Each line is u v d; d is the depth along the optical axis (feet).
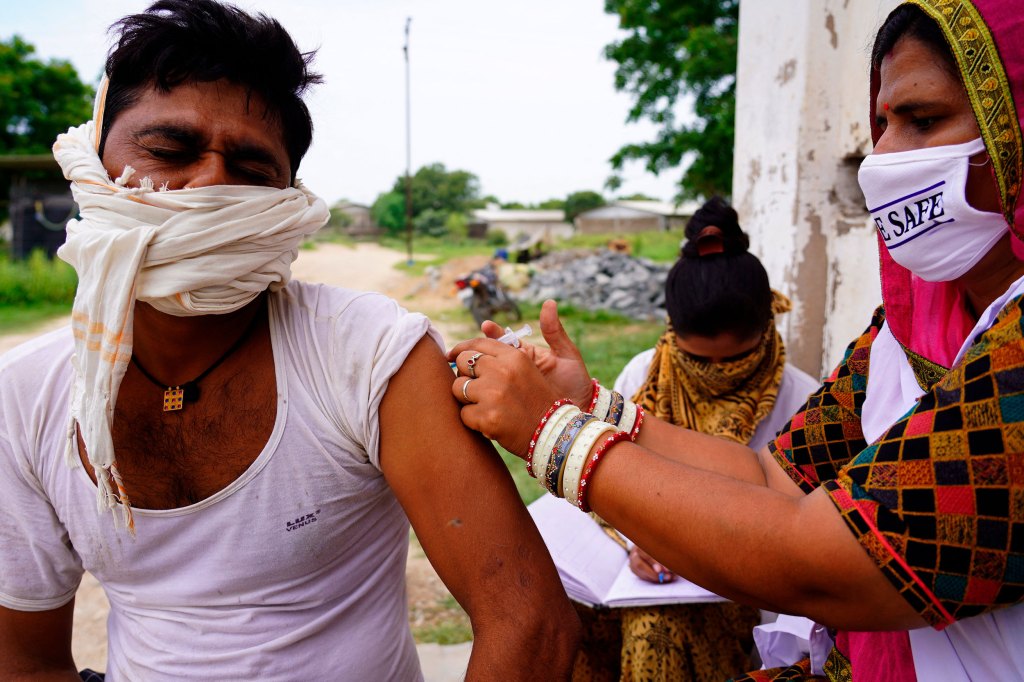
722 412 6.64
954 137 3.27
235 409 3.99
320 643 4.13
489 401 3.90
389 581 4.45
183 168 3.86
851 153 9.00
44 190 58.70
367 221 189.98
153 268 3.67
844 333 9.21
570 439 3.81
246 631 4.00
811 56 9.12
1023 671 3.23
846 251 9.16
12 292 45.39
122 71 3.87
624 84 50.72
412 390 3.96
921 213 3.46
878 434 4.15
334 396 3.93
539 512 6.93
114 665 4.42
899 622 3.22
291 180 4.43
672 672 5.87
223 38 3.77
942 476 3.03
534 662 3.70
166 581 4.06
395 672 4.45
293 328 4.06
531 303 41.75
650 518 3.59
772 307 6.77
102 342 3.67
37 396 4.03
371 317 4.05
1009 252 3.43
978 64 3.05
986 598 3.02
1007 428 2.94
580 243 115.65
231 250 3.72
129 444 4.02
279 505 3.92
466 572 3.83
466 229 173.17
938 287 3.83
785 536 3.25
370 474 4.10
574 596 6.16
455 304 45.80
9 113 90.68
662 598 5.80
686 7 46.50
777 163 9.91
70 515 4.04
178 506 3.97
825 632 4.61
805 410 4.70
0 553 4.14
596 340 30.96
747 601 3.53
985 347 3.10
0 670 4.23
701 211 6.48
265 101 3.98
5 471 4.05
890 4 7.99
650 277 43.01
